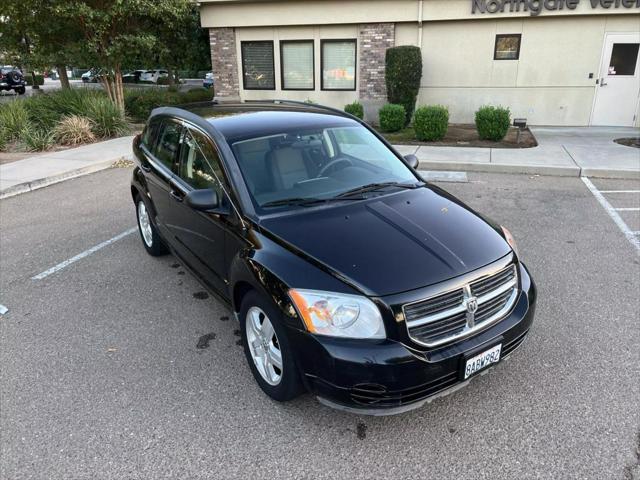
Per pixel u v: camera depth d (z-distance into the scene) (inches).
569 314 166.2
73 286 194.9
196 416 123.3
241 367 142.5
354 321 106.7
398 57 525.7
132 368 142.9
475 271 115.4
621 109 530.0
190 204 137.6
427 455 110.1
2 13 532.4
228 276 143.7
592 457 108.3
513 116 557.9
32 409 126.6
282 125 161.6
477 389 130.4
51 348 153.5
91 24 522.3
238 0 581.9
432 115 453.4
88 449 113.5
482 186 329.1
